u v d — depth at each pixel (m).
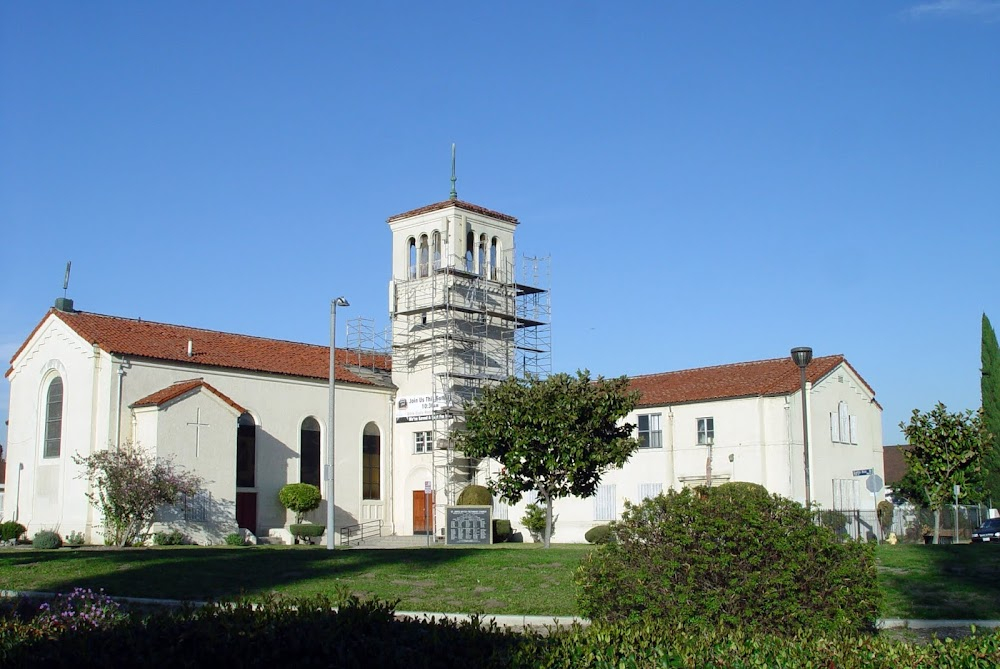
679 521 12.71
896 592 19.66
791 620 11.95
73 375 45.03
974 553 23.78
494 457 36.00
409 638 9.04
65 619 11.59
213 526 44.25
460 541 40.44
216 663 8.69
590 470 35.00
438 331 53.44
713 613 12.04
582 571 13.17
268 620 9.48
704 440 47.19
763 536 12.34
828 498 46.47
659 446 48.38
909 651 8.62
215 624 9.34
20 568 24.73
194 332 50.44
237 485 47.03
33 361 47.28
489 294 55.34
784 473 44.81
